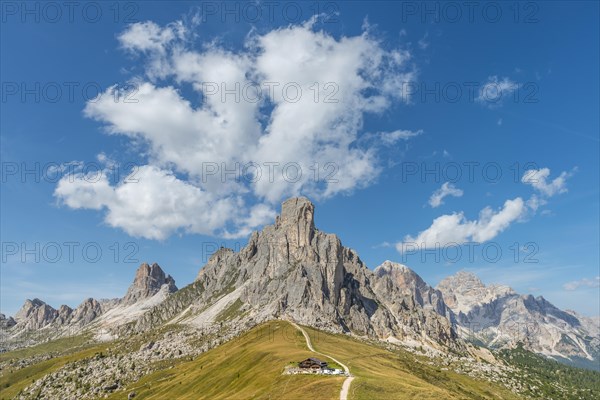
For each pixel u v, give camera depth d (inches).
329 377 6097.4
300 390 5625.0
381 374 6776.6
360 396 5022.1
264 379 7308.1
